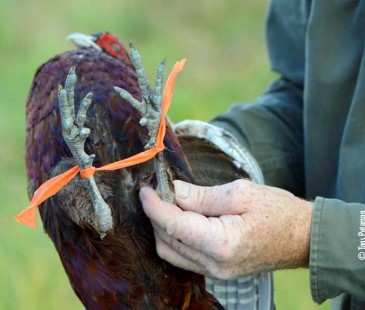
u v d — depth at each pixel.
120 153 6.72
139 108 5.91
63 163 6.69
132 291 6.70
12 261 13.76
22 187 16.25
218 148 7.17
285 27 8.38
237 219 6.37
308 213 6.58
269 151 8.30
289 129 8.42
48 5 22.66
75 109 6.90
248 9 22.34
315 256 6.50
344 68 7.40
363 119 7.15
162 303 6.80
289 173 8.40
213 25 21.89
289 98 8.53
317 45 7.44
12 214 15.23
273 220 6.43
